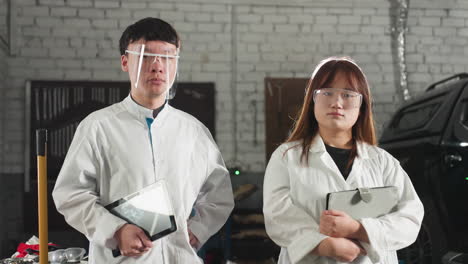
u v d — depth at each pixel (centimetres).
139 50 138
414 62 521
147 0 501
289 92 504
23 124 482
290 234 132
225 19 508
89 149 137
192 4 506
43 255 128
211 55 506
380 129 510
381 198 131
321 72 142
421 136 311
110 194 137
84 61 491
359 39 517
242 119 505
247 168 501
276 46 511
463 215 269
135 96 147
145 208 127
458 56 522
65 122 477
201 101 496
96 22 494
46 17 489
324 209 135
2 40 449
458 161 272
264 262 403
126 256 131
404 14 512
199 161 149
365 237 124
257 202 482
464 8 523
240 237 412
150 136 144
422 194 300
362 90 142
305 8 514
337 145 146
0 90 458
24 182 474
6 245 458
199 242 147
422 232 305
